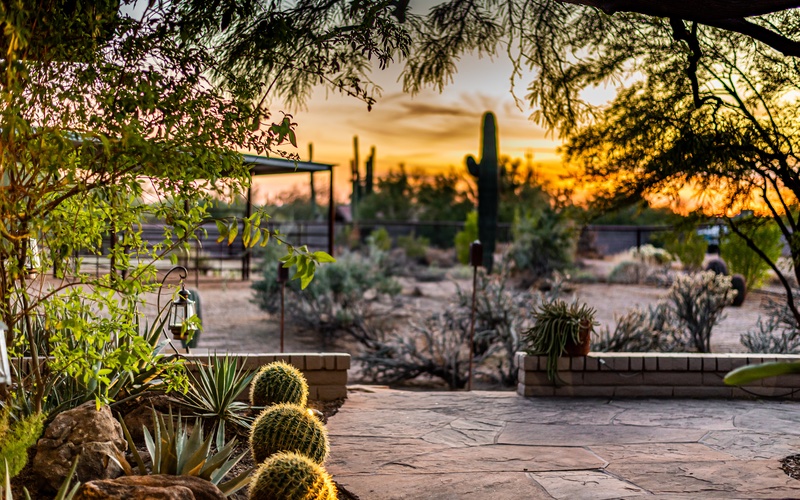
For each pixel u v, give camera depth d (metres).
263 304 14.45
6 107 3.33
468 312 11.06
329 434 5.66
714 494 4.39
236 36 4.43
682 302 11.50
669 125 5.74
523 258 19.77
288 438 4.49
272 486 3.71
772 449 5.34
